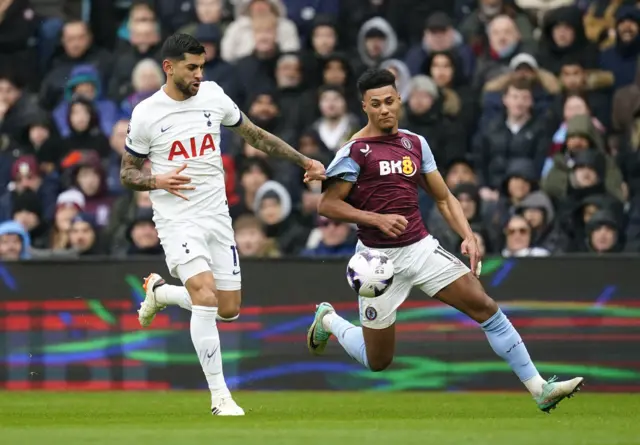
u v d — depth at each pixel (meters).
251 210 32.22
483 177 33.28
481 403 23.81
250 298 28.38
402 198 19.62
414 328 27.98
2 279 28.92
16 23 38.28
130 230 31.22
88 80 36.81
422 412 20.86
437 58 34.53
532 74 34.09
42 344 28.80
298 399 25.25
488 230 29.94
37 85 38.16
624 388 27.30
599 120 34.78
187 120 19.58
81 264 28.73
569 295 27.56
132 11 36.94
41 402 24.56
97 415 20.38
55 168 35.16
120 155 34.59
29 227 33.03
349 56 36.31
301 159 19.88
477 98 34.62
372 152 19.55
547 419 18.55
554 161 32.44
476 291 19.44
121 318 28.59
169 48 19.25
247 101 34.56
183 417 19.28
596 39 36.34
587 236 30.20
